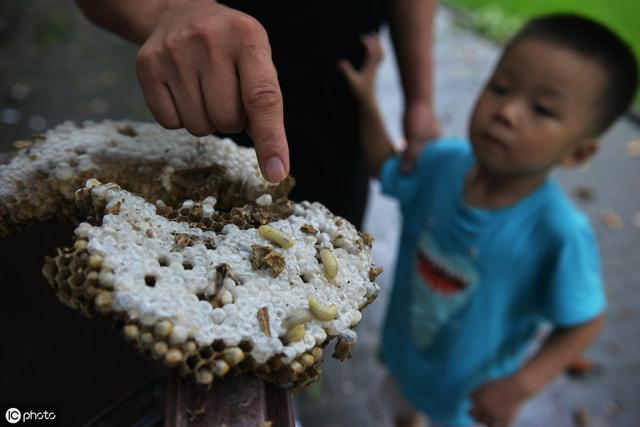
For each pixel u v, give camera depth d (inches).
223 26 10.2
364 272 11.1
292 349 9.2
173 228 10.4
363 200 27.1
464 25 82.0
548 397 33.6
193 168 12.6
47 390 13.6
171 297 9.1
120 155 12.5
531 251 22.4
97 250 9.2
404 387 27.3
